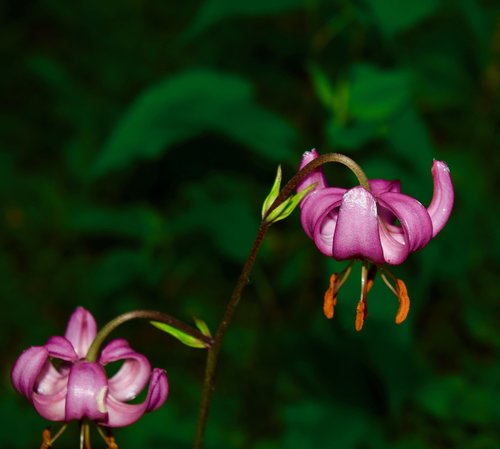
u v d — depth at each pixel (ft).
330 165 17.74
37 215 26.27
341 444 17.94
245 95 15.83
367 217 8.59
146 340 23.17
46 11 33.76
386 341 17.07
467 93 22.91
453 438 18.95
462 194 22.08
